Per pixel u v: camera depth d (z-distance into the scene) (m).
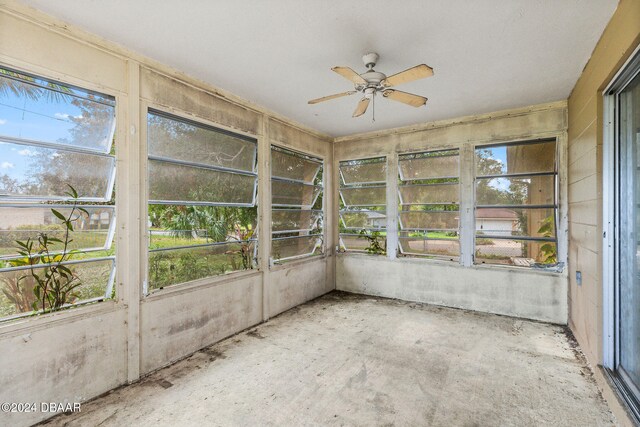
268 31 2.21
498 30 2.19
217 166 3.26
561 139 3.60
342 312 4.10
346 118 4.22
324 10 1.98
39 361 1.96
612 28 2.03
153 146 2.67
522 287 3.86
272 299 3.92
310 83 3.10
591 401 2.17
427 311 4.13
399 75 2.13
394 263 4.75
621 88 2.14
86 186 2.28
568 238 3.55
